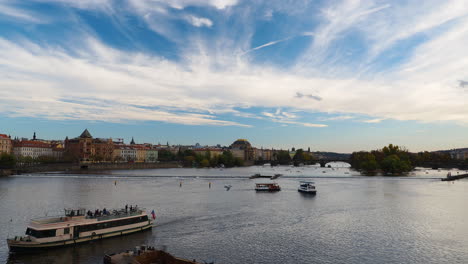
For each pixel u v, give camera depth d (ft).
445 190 522.06
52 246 195.72
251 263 184.34
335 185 606.55
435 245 219.20
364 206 361.92
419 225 271.90
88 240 210.38
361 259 192.85
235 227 259.60
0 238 221.87
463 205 370.53
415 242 225.35
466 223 279.69
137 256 166.50
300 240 227.20
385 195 458.09
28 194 431.43
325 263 185.98
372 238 233.76
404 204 376.68
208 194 456.45
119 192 466.29
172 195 440.04
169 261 169.48
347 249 209.87
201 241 221.46
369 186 587.27
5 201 370.53
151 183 614.34
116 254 174.40
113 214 229.86
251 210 331.77
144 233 237.04
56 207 335.88
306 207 353.51
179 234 236.84
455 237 237.66
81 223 208.44
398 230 255.70
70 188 508.12
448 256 198.80
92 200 386.11
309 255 198.18
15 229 245.04
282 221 282.97
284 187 580.71
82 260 181.16
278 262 186.50
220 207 347.15
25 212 307.58
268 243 219.61
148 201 383.04
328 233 245.24
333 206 360.89
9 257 184.96
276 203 379.76
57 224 199.00
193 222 274.16
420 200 409.08
